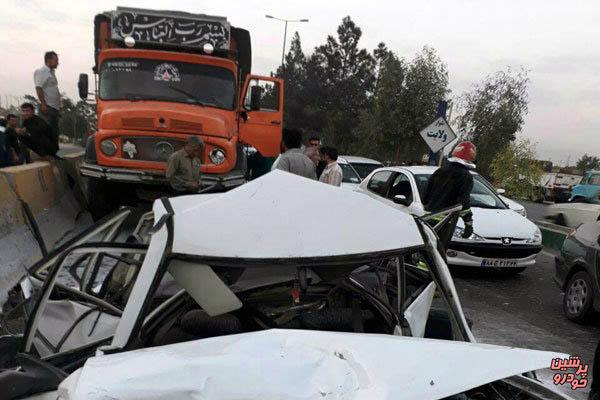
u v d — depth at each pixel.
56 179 7.91
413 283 3.04
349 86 57.38
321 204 2.46
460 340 2.41
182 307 2.46
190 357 1.62
